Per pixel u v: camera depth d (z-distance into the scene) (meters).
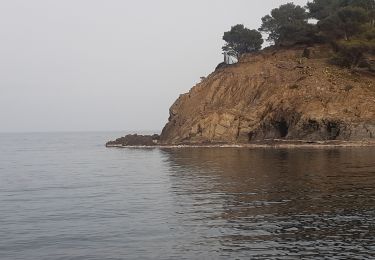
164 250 18.95
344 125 87.56
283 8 137.12
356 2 121.44
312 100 94.56
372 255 17.61
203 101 113.12
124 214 26.88
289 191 33.34
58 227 23.80
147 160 73.38
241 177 43.19
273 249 18.69
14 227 23.98
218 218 24.81
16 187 42.66
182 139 106.44
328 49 114.44
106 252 18.92
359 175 41.50
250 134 98.81
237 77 112.94
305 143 88.38
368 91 94.94
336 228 21.84
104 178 49.09
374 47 99.50
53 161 81.94
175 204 29.89
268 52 122.06
